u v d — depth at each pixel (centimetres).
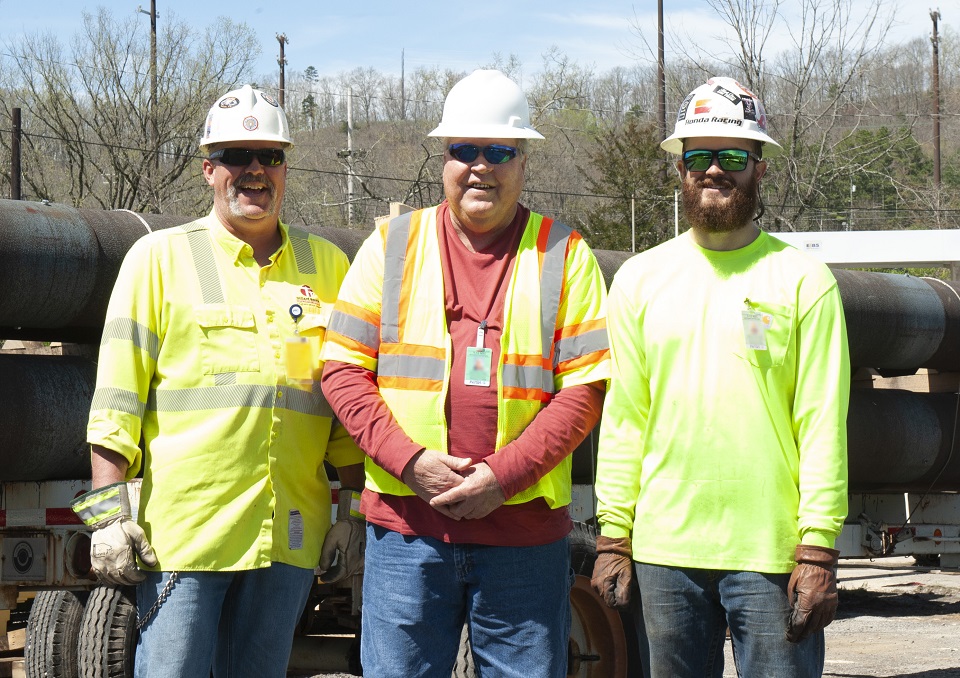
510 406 327
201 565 336
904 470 868
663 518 338
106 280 509
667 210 3538
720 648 346
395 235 343
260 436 347
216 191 362
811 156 3541
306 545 357
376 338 338
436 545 326
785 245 346
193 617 335
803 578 321
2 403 484
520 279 335
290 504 354
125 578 332
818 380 331
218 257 358
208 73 3108
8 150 3050
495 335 330
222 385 346
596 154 3709
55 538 513
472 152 329
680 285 344
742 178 340
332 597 591
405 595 329
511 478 316
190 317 348
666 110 3956
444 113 341
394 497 332
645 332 346
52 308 500
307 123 4831
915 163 4397
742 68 3416
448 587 329
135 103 3077
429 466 317
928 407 879
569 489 346
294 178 3762
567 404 331
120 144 3073
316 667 627
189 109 3081
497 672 332
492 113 334
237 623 349
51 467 510
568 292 338
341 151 3591
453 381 328
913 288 852
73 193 3105
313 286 371
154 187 3039
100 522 333
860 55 3488
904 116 4194
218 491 341
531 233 342
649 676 355
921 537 959
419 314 333
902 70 4725
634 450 350
